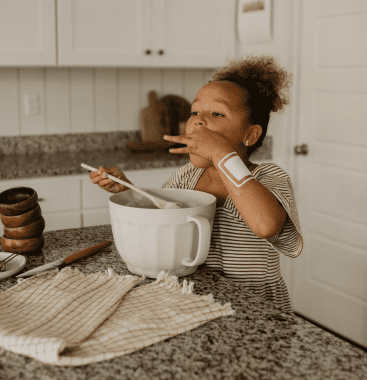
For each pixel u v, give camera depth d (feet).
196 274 2.85
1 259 3.06
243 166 2.64
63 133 9.20
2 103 8.63
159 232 2.59
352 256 8.14
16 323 2.08
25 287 2.47
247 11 9.01
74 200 7.71
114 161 8.21
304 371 1.84
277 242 2.99
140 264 2.70
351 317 8.24
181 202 3.19
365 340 8.03
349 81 7.88
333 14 8.03
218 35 9.11
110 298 2.31
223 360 1.90
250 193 2.60
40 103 8.92
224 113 2.98
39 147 9.02
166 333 2.05
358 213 7.96
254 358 1.92
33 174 7.36
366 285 7.93
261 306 2.40
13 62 7.52
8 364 1.86
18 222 3.15
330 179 8.41
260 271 3.16
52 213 7.59
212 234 3.18
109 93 9.46
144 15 8.32
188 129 3.04
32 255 3.20
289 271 9.30
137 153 9.17
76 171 7.63
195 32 8.86
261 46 9.17
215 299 2.48
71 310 2.20
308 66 8.61
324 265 8.67
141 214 2.57
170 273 2.73
